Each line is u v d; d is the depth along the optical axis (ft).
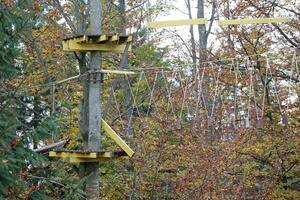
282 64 40.81
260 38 43.47
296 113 41.09
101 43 29.27
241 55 43.52
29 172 26.76
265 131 42.09
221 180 42.29
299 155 42.22
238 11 44.09
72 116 41.22
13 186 22.82
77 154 27.99
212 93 42.86
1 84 24.53
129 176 43.73
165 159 44.37
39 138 23.52
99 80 30.55
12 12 23.31
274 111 41.78
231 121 43.70
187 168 43.14
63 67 42.63
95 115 30.63
